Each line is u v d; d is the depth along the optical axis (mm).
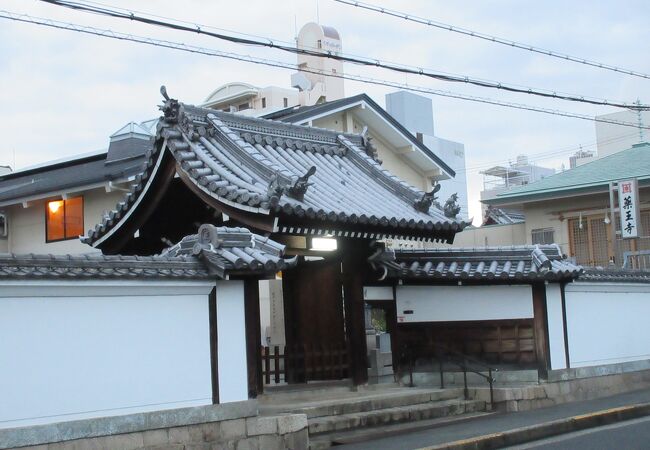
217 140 16406
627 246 30125
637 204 25703
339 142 19406
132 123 26469
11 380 9891
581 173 32812
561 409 16547
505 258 17781
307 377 17000
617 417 15984
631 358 19938
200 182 14914
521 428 14148
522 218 43000
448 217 18031
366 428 14469
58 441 10227
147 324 11391
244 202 14266
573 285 18375
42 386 10164
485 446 13227
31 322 10141
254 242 12820
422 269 17703
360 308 16719
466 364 17797
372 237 16375
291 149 18094
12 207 27016
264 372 16344
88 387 10617
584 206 31266
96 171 25219
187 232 17031
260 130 17578
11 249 27016
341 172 18141
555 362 17641
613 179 30078
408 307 18172
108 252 17531
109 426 10766
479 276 17422
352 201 16516
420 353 18094
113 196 24859
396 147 29578
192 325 11969
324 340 17141
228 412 12188
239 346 12570
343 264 16688
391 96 44656
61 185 25109
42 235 26391
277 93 43156
